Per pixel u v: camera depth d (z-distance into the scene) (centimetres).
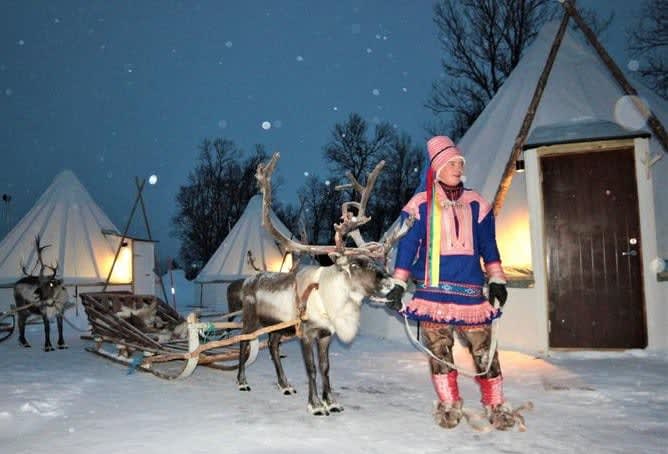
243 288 711
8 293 1833
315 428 522
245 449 464
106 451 466
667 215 970
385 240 568
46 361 985
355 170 4500
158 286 2236
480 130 1242
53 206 2016
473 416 517
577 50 1237
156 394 685
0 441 501
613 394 627
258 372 820
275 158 596
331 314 557
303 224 646
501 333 949
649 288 860
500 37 2736
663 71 2264
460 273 500
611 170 895
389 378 750
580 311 898
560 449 451
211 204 5572
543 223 912
